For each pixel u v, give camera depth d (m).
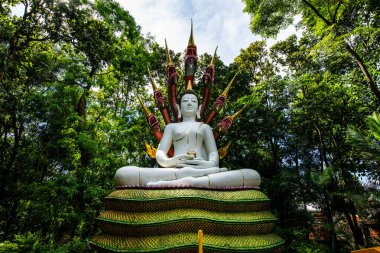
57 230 13.42
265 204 6.24
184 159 7.13
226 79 15.80
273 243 5.64
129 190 5.86
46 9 10.92
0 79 8.93
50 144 11.16
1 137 13.30
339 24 11.39
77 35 11.49
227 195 6.00
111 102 17.42
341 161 12.24
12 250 8.08
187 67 9.34
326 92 12.87
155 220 5.29
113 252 5.12
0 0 10.07
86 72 12.38
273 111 13.48
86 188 11.22
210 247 5.17
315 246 10.30
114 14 13.58
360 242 11.16
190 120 8.66
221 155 8.64
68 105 11.20
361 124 12.34
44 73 11.55
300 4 12.05
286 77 14.24
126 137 14.55
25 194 10.96
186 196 5.68
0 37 9.77
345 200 10.98
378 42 12.05
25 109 10.90
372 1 11.05
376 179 12.58
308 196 11.64
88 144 11.41
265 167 13.62
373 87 10.93
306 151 15.06
